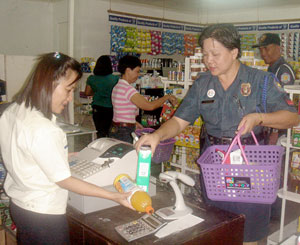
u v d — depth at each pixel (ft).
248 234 5.85
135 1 24.98
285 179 9.19
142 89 20.06
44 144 4.06
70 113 9.89
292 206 12.60
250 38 28.60
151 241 4.09
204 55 5.46
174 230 4.35
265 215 5.86
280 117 5.02
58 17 23.18
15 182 4.60
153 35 27.02
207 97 5.99
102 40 24.41
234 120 5.77
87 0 23.25
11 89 9.72
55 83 4.18
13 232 7.59
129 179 4.78
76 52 23.71
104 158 5.43
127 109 11.27
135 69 11.27
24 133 4.13
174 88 12.30
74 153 6.09
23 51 22.70
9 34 21.84
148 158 4.74
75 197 5.02
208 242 4.41
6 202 7.67
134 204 4.24
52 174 4.14
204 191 6.22
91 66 21.52
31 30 22.89
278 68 12.37
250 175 4.65
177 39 29.25
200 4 26.16
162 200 5.41
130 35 25.45
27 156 4.24
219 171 4.76
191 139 10.59
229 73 5.70
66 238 4.70
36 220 4.48
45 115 4.24
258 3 25.21
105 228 4.46
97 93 13.43
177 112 6.36
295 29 26.20
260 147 5.34
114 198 4.35
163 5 26.68
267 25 27.68
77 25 23.17
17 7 21.94
